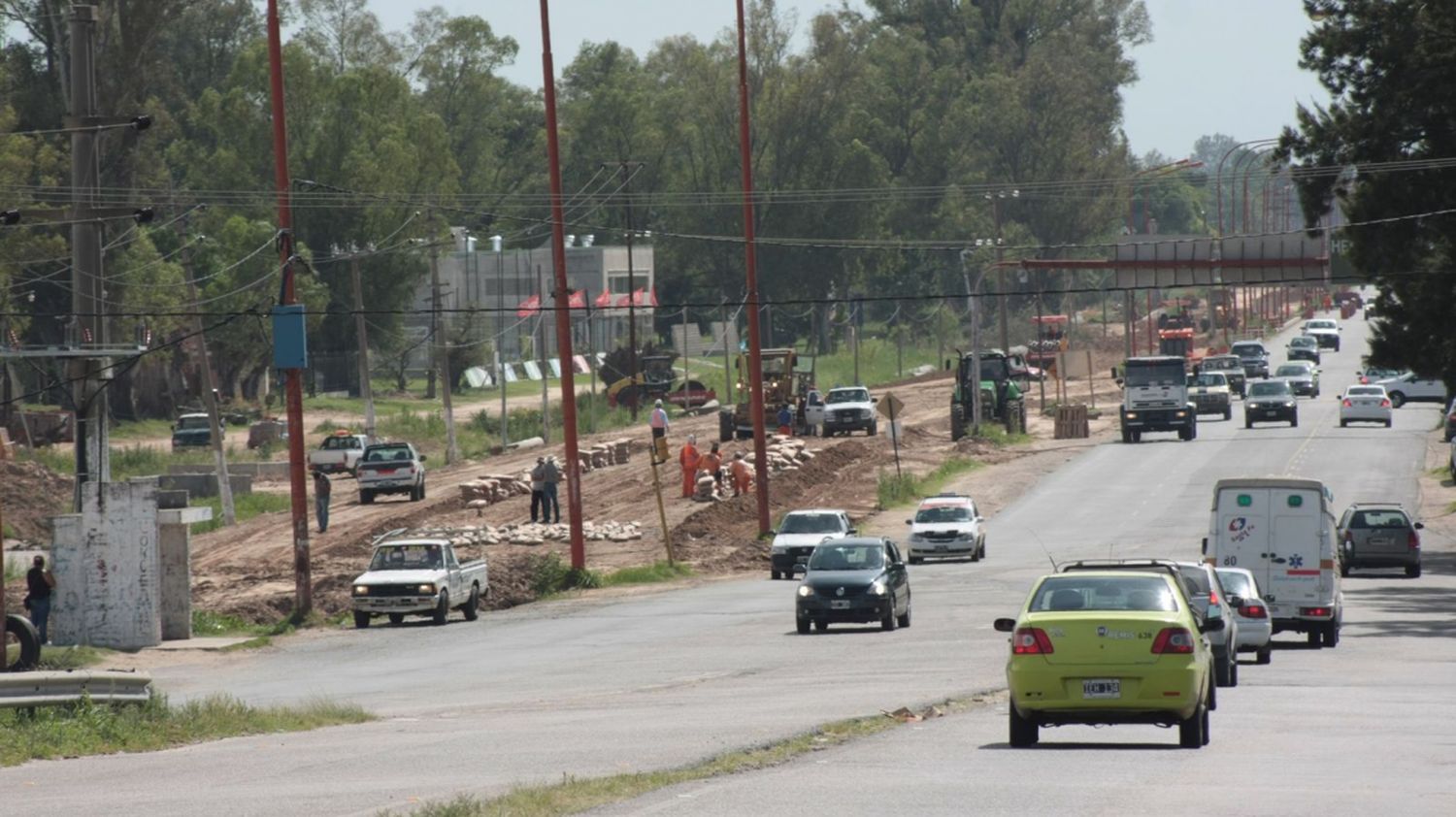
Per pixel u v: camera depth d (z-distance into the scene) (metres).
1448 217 192.62
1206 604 85.56
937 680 89.88
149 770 61.50
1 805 52.25
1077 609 62.41
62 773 61.69
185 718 77.19
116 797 53.66
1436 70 192.62
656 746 62.69
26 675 74.00
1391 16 196.38
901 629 126.12
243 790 54.28
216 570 189.12
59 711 74.75
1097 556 179.62
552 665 111.06
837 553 128.50
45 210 151.50
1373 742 62.12
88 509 133.50
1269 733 65.75
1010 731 61.84
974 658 102.44
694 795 49.34
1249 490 116.00
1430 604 142.12
